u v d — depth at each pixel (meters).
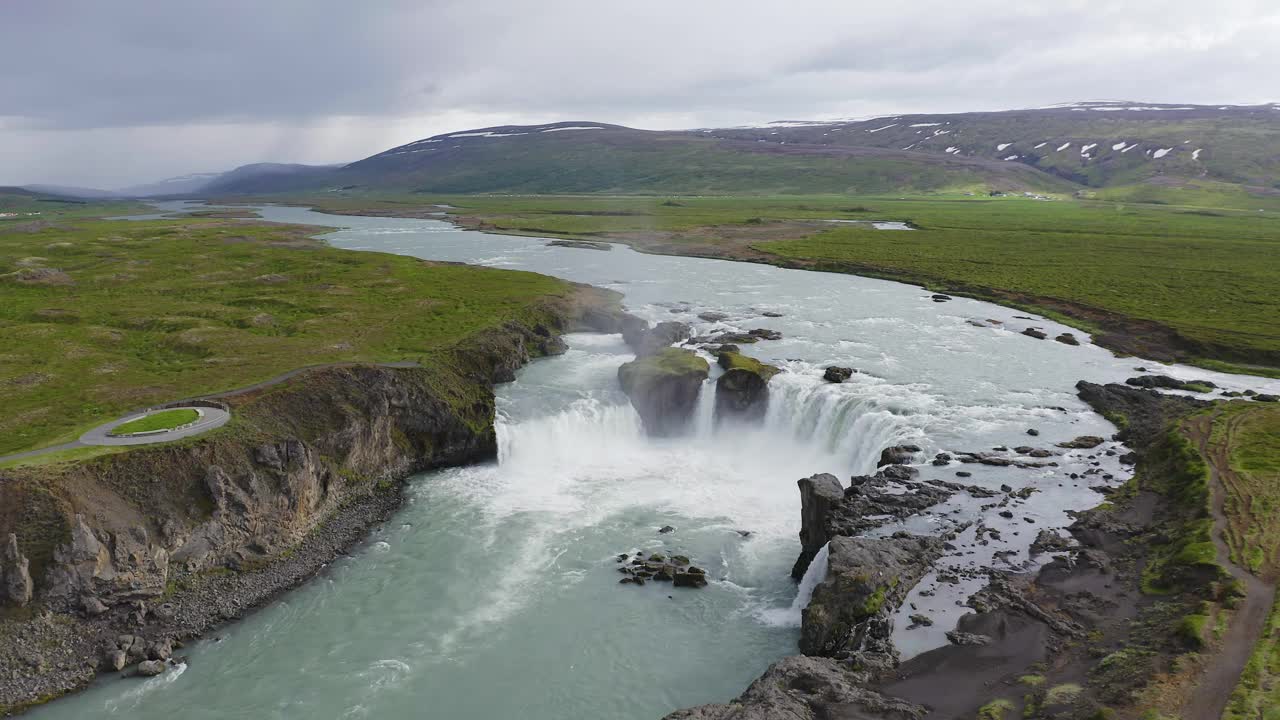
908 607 46.44
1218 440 65.94
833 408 80.88
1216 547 47.88
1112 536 53.97
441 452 77.06
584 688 44.59
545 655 47.47
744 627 50.22
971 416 78.69
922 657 42.06
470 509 67.00
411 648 48.12
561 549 60.09
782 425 84.38
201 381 76.56
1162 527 53.66
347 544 60.78
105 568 47.75
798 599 52.19
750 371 85.56
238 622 50.44
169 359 88.44
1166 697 35.50
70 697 43.16
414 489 71.06
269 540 57.44
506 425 78.44
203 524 53.88
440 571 56.81
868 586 46.47
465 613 51.69
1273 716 33.25
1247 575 44.66
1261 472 58.38
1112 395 83.19
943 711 37.56
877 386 87.56
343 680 45.16
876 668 41.25
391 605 52.56
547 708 43.00
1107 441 72.56
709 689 44.38
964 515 57.56
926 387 87.62
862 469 74.88
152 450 56.12
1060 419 78.19
